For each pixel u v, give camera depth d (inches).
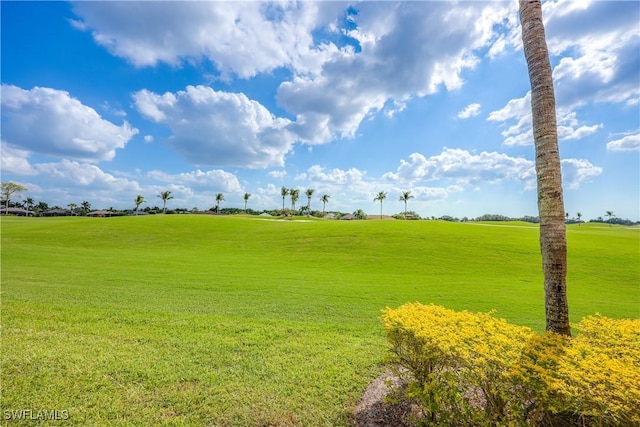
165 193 3321.9
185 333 276.2
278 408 169.0
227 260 792.9
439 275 652.1
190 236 1275.8
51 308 331.6
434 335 143.9
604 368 114.7
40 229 1370.6
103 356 221.3
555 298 164.6
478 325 162.9
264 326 304.0
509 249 918.4
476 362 124.1
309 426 155.4
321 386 192.5
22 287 428.8
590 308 412.8
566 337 148.9
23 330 262.4
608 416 100.9
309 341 268.1
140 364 212.2
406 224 1471.5
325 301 416.2
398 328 161.2
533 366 118.0
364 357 236.7
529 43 181.6
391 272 680.4
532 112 179.3
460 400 128.8
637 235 1390.3
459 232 1203.2
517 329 158.7
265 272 632.4
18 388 176.1
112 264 665.0
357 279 583.2
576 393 104.0
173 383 190.9
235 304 390.3
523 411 119.3
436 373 145.4
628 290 547.8
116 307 352.5
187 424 153.7
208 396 178.2
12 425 148.2
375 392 187.3
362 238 1088.2
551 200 167.8
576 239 1136.8
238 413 163.6
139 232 1322.6
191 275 569.6
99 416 157.1
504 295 468.4
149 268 628.7
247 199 3752.5
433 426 131.3
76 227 1419.8
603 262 776.3
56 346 233.8
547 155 169.9
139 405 167.5
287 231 1321.4
